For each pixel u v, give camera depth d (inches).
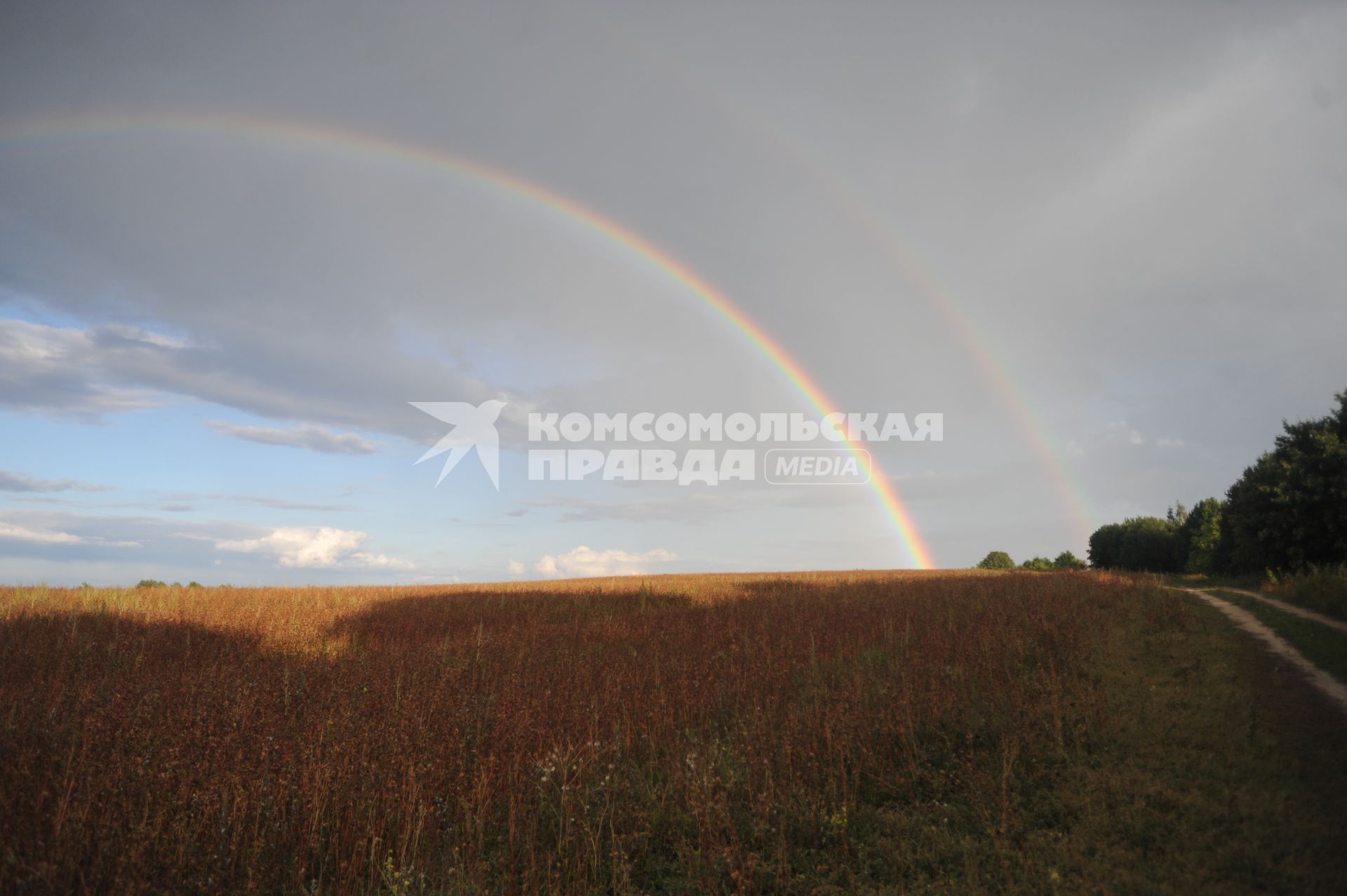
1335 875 229.0
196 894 214.1
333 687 383.9
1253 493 1064.2
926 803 307.9
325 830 259.9
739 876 232.5
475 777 301.3
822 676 479.8
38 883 194.9
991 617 658.8
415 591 1125.1
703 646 578.9
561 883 244.4
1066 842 266.2
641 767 345.1
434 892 230.1
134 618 655.8
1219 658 509.0
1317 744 338.0
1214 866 243.6
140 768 247.4
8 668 464.8
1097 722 379.2
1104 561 2219.5
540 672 462.6
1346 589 713.6
